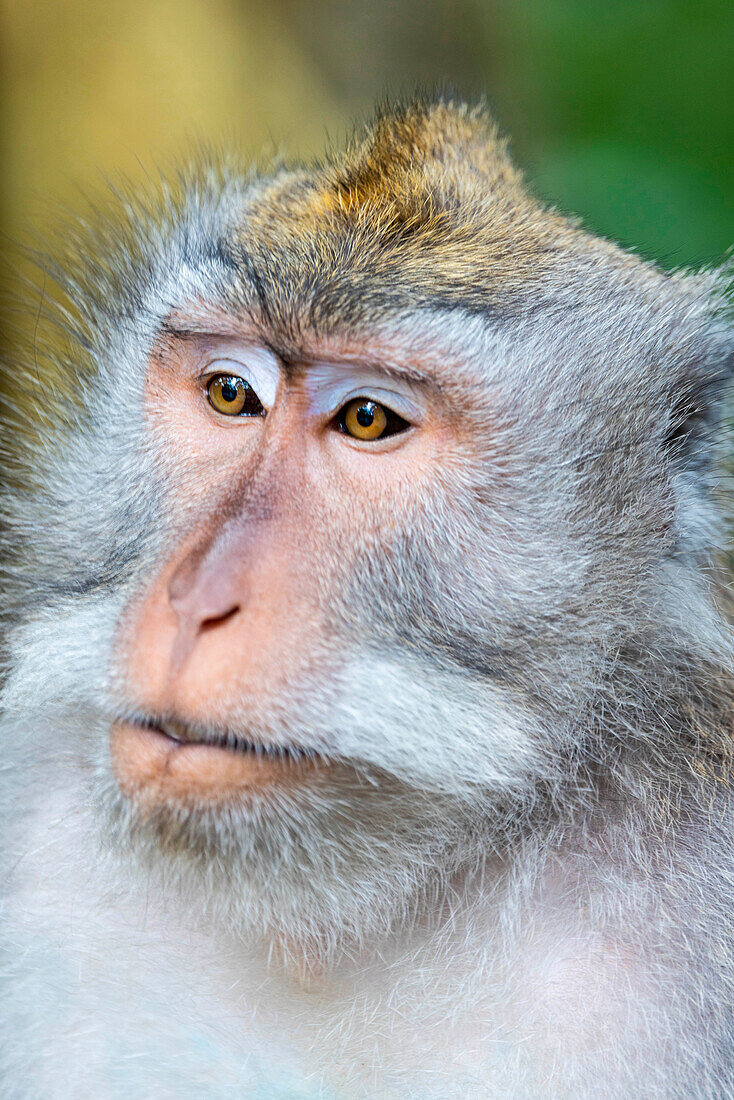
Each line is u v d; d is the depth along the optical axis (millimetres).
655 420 1325
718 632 1321
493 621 1304
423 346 1301
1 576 1372
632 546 1316
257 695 1277
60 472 1368
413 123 1362
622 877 1305
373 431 1305
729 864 1304
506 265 1321
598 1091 1291
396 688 1290
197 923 1315
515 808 1306
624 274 1340
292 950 1300
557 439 1312
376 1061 1299
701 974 1297
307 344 1304
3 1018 1327
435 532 1301
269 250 1319
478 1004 1302
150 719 1281
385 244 1320
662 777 1310
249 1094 1298
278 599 1285
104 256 1397
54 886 1335
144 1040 1308
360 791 1287
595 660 1310
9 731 1347
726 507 1336
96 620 1309
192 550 1289
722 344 1342
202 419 1324
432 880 1305
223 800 1277
